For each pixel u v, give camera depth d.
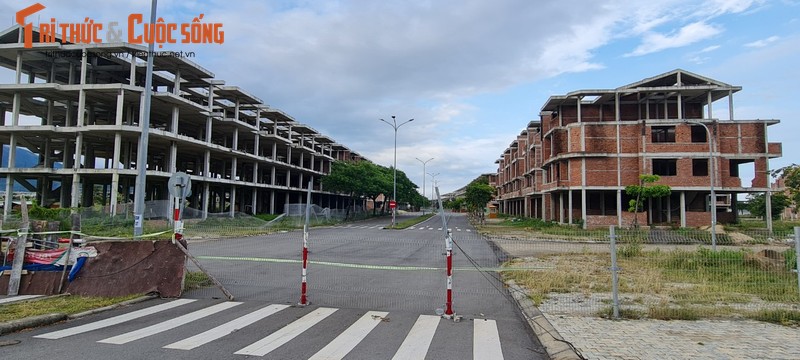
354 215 62.19
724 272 11.60
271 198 55.12
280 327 6.65
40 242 10.93
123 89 33.00
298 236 26.84
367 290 9.71
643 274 11.30
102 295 8.63
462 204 104.00
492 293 9.59
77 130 33.25
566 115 42.97
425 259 15.71
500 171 82.81
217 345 5.71
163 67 37.09
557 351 5.62
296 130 62.09
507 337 6.35
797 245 7.82
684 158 35.84
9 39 34.31
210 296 8.90
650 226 35.97
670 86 38.34
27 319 6.52
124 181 41.47
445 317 7.35
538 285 9.95
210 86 41.56
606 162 36.97
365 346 5.78
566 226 37.03
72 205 33.12
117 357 5.19
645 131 36.38
